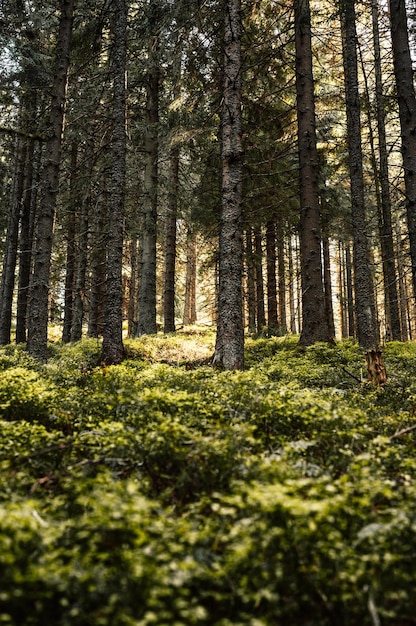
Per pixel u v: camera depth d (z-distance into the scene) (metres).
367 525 3.11
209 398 5.95
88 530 2.83
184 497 3.94
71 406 6.16
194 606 2.60
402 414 6.20
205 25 13.41
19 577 2.29
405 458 4.43
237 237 10.55
